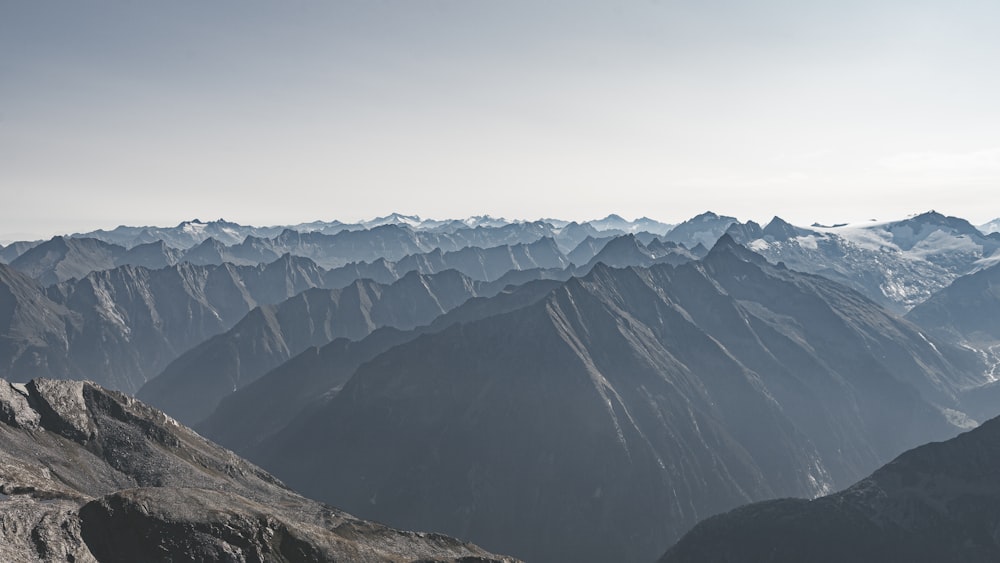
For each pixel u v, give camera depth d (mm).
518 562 128500
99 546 81938
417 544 130500
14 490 89062
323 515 135125
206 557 84375
